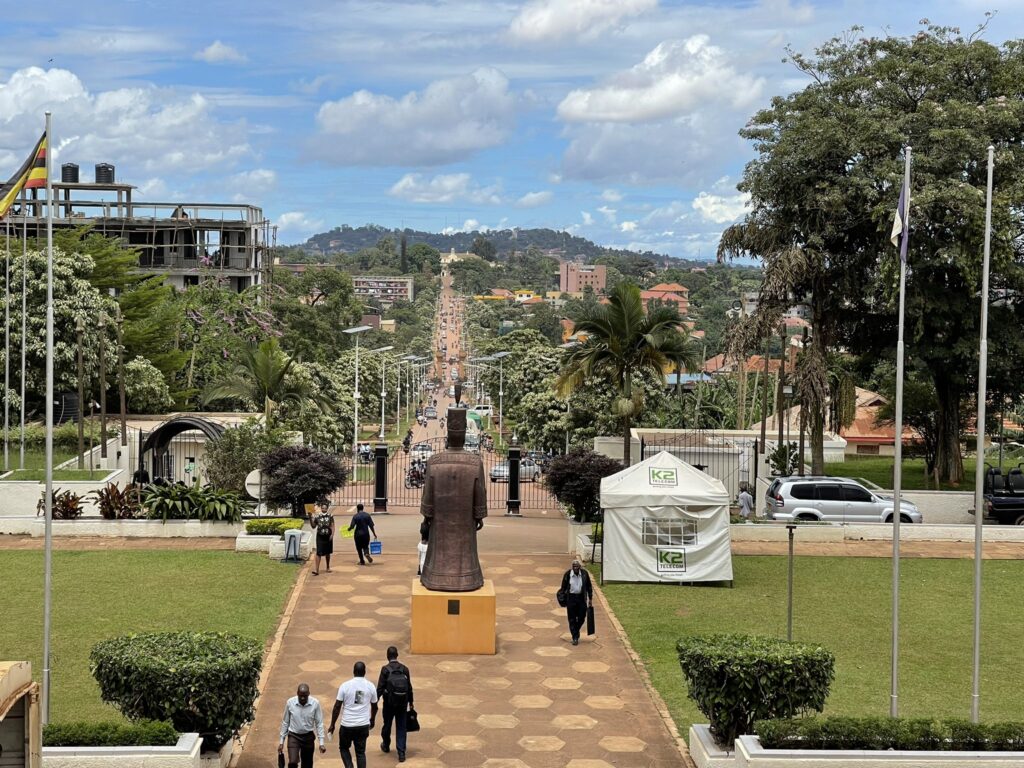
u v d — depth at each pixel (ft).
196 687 52.29
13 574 93.86
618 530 95.86
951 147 125.18
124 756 49.21
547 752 58.95
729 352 139.23
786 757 49.80
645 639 79.20
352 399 296.92
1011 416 217.15
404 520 128.88
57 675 68.80
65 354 151.53
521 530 124.06
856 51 136.26
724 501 95.04
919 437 197.57
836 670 73.15
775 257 136.98
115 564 97.96
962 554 108.17
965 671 73.41
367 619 83.41
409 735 61.05
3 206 81.20
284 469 114.52
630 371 132.05
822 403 135.13
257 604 86.12
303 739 52.16
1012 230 127.44
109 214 314.96
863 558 106.01
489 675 71.46
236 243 324.80
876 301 135.54
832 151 130.41
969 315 131.34
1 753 36.76
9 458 134.82
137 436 148.36
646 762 57.77
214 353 222.89
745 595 92.22
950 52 132.67
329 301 382.01
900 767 49.70
